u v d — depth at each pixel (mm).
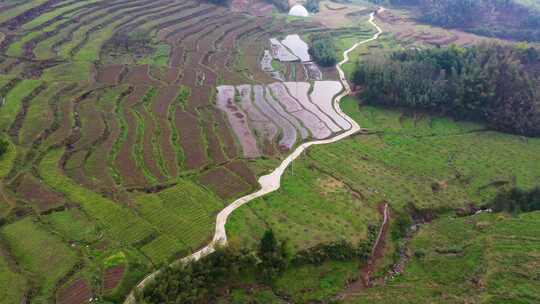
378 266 48062
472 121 83375
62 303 37500
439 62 89625
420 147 72500
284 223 50156
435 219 56250
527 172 66688
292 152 66250
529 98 80500
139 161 58562
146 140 63312
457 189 61594
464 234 52531
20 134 59188
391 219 53969
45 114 64250
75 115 66312
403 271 48031
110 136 62750
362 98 88000
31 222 45719
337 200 55594
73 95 71125
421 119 83250
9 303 36875
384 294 44219
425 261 48719
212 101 78875
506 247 48594
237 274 43375
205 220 48688
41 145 58094
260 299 42500
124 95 75312
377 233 51156
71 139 60281
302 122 76438
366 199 56438
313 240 47750
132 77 82250
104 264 41031
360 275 46875
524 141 76875
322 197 55938
